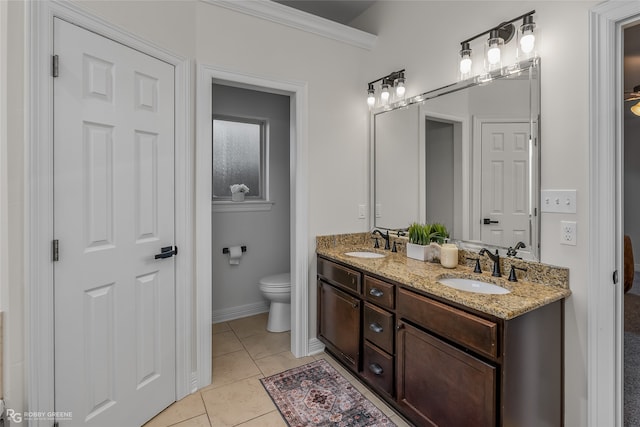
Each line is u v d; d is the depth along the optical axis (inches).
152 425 68.4
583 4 56.7
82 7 57.0
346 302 84.6
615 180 55.4
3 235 49.3
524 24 62.6
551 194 61.3
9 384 50.1
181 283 76.5
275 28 90.7
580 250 57.6
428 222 87.2
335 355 91.6
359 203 106.6
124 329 64.8
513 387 50.2
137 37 65.8
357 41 103.9
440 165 83.7
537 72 63.0
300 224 96.1
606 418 55.7
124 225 64.4
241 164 132.5
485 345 50.4
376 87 104.8
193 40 78.3
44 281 52.9
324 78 99.3
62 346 55.5
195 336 80.7
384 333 71.8
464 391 54.0
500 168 70.0
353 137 105.1
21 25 50.2
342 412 72.5
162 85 71.3
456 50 79.7
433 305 59.5
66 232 55.6
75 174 56.6
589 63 55.9
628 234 207.2
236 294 129.3
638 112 132.9
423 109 88.2
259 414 72.0
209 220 82.2
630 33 96.6
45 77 52.5
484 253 71.9
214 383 83.8
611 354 55.3
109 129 61.5
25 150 50.6
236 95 125.9
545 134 62.2
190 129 77.5
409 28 92.4
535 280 62.9
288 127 138.2
